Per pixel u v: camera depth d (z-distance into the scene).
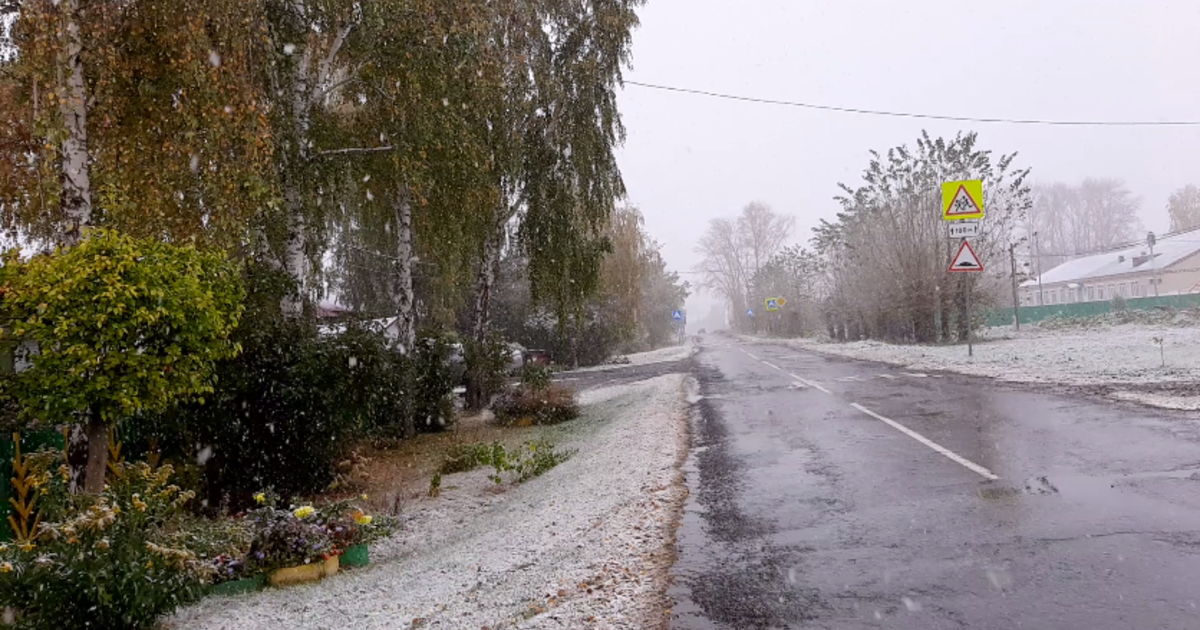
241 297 7.93
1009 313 41.94
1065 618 3.93
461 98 13.71
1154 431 8.42
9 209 11.24
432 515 9.88
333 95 15.04
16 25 9.40
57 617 4.95
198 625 5.70
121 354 6.63
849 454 8.87
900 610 4.23
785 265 56.69
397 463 13.70
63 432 8.08
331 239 20.69
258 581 6.75
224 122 9.17
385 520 9.02
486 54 14.14
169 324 6.84
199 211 10.39
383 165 14.75
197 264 7.20
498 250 20.62
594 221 20.58
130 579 5.14
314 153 12.93
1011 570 4.67
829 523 6.12
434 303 26.89
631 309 40.03
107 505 5.79
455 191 14.91
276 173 10.63
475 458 13.09
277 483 10.15
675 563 5.50
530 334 39.16
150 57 9.76
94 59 8.91
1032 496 6.27
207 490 9.78
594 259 20.58
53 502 6.43
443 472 12.94
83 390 6.49
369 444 14.17
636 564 5.58
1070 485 6.50
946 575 4.70
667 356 42.06
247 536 7.23
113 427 8.47
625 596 4.92
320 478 10.65
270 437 10.10
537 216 19.52
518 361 28.88
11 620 4.96
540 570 5.84
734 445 10.34
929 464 7.88
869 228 30.67
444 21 13.14
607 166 20.12
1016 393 12.63
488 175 15.70
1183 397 10.52
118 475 7.54
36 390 6.62
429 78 12.82
